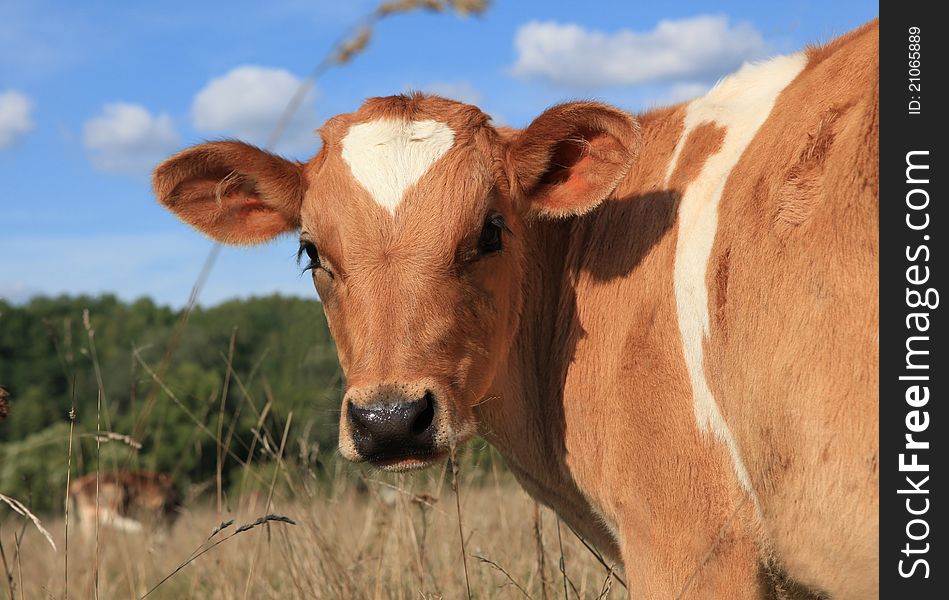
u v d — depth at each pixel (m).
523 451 4.44
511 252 4.15
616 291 4.03
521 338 4.38
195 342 21.14
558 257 4.44
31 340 55.22
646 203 4.01
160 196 4.50
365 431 3.64
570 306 4.26
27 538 10.45
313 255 4.22
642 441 3.73
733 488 3.46
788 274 3.12
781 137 3.38
